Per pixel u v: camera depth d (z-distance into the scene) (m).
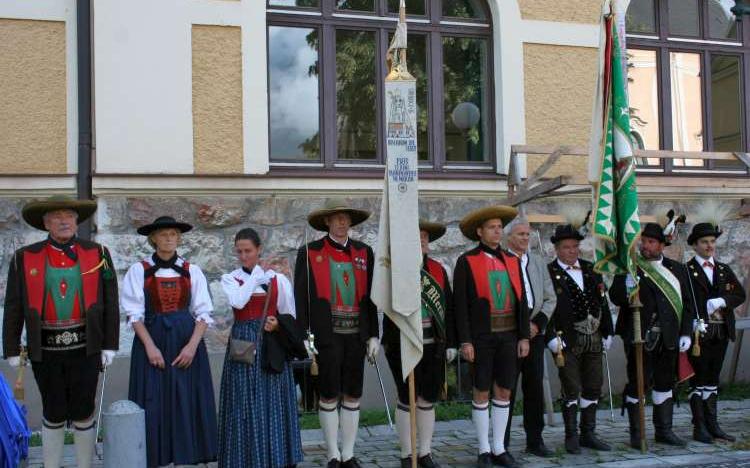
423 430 6.09
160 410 5.40
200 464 6.21
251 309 5.61
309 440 6.96
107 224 7.37
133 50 7.51
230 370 5.58
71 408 5.44
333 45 8.25
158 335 5.48
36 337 5.28
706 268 7.05
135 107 7.48
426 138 8.55
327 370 5.77
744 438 6.97
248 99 7.78
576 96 8.81
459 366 8.23
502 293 6.16
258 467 5.40
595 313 6.56
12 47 7.34
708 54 9.58
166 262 5.61
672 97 9.45
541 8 8.74
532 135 8.64
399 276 5.71
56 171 7.40
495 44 8.67
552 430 7.40
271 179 7.77
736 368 9.20
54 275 5.36
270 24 8.09
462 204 8.42
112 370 7.29
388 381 8.01
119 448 4.89
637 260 6.90
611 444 6.80
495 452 6.15
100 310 5.47
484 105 8.75
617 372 8.79
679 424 7.57
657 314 6.73
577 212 7.91
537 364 6.46
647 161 9.27
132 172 7.43
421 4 8.59
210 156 7.66
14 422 5.00
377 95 8.38
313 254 5.88
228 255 7.68
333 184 7.95
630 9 9.37
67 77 7.46
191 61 7.65
